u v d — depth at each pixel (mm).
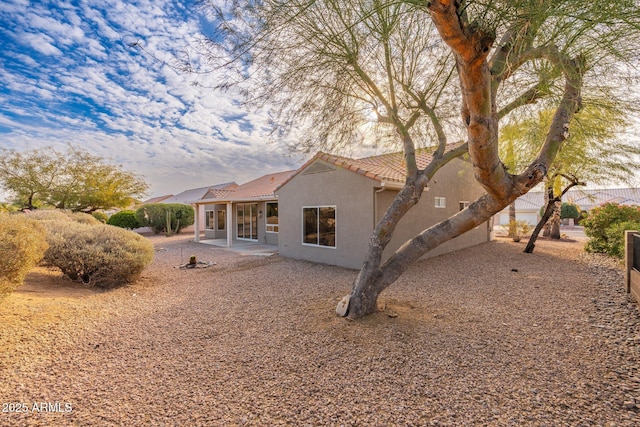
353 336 4539
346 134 6805
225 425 2738
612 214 12195
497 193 4246
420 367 3682
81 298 6590
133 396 3184
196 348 4328
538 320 5172
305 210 12031
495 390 3197
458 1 2369
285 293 7215
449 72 6039
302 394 3199
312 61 5504
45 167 23750
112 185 25703
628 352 3961
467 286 7535
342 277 8922
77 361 3922
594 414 2791
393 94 5961
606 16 2973
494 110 3764
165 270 10406
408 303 6102
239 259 12492
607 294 6566
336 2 4750
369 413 2879
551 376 3445
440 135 6008
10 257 4793
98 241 8133
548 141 4375
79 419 2809
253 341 4543
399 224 10695
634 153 9984
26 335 4469
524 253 12539
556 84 4629
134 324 5266
